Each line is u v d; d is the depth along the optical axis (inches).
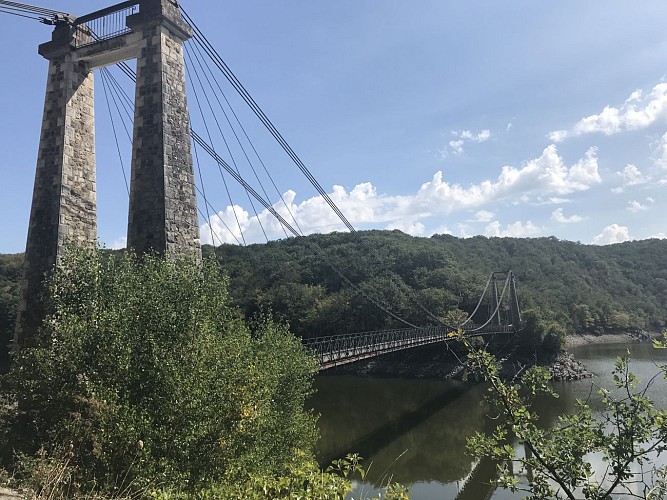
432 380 2074.3
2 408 381.1
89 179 692.1
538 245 5334.6
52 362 374.9
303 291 2637.8
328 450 1041.5
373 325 2593.5
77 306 431.8
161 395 352.2
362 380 2110.0
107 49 660.7
